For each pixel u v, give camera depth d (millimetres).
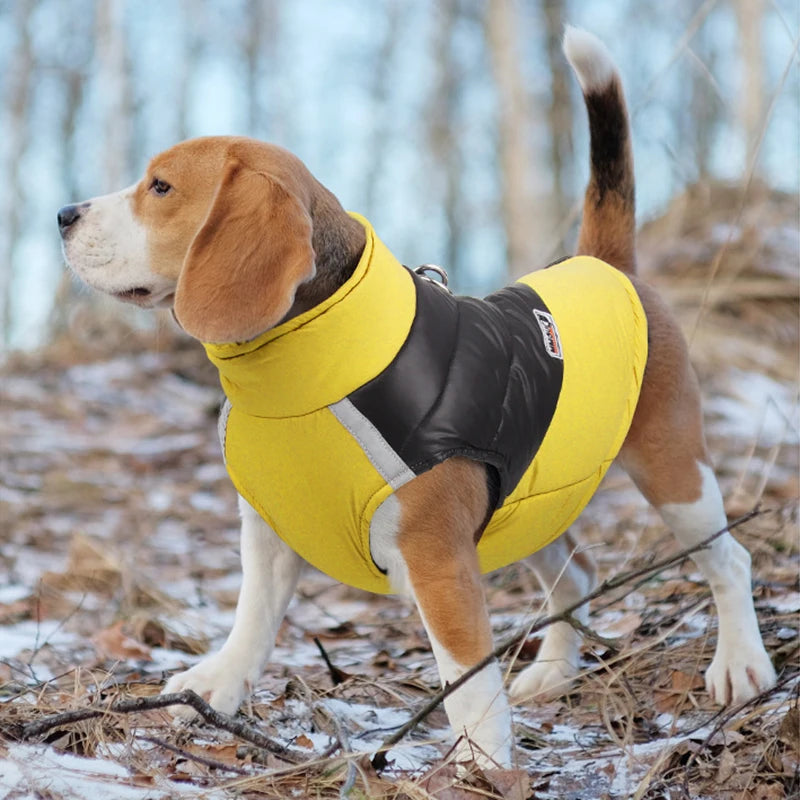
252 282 3037
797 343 10297
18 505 7344
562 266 4043
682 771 3256
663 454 3980
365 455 3094
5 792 2713
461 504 3201
